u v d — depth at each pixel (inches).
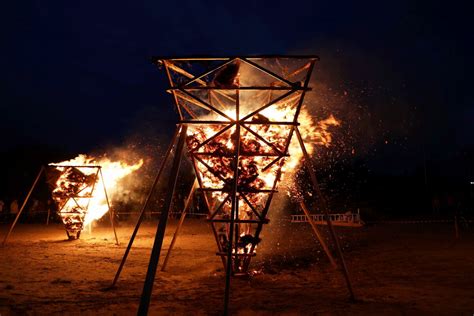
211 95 309.0
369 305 238.7
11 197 1248.8
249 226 327.9
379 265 384.8
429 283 296.7
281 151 294.5
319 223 1012.5
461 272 334.3
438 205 1184.2
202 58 261.1
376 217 1068.5
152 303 248.7
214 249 522.0
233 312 227.9
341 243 585.3
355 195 1206.9
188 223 1016.9
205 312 228.1
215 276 335.3
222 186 309.0
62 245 564.7
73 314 225.0
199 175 300.2
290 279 324.2
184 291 282.4
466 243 530.9
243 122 258.4
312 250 510.9
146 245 568.4
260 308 235.0
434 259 405.1
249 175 287.9
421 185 1342.3
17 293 272.2
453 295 257.8
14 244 574.9
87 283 309.7
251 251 306.2
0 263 401.1
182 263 409.7
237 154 246.1
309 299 255.8
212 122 257.6
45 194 1267.2
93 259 433.7
